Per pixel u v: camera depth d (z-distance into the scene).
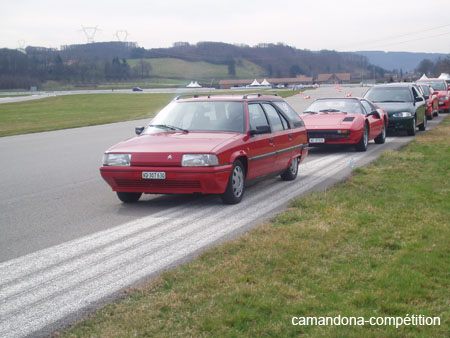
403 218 6.20
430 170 9.70
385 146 14.73
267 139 8.45
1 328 3.59
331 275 4.36
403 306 3.72
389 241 5.24
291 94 74.56
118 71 186.38
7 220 6.86
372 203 7.00
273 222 6.22
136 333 3.40
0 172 11.19
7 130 23.27
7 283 4.46
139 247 5.43
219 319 3.55
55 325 3.62
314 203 7.07
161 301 3.86
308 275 4.37
